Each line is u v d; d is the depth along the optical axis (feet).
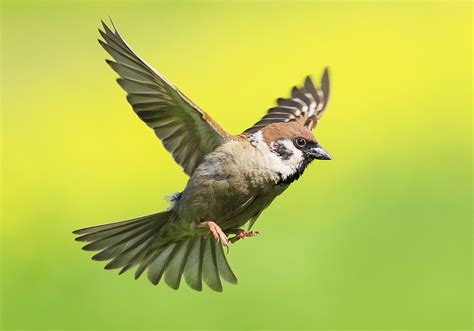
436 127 54.80
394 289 42.86
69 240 47.44
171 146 26.96
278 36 63.00
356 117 55.77
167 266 28.48
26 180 51.21
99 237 27.02
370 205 48.52
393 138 54.24
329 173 51.42
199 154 27.20
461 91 57.52
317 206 48.62
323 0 66.44
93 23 65.72
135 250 27.63
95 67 60.23
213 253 28.78
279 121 32.42
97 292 43.06
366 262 44.60
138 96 26.00
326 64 60.08
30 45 63.10
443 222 47.24
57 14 66.90
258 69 59.36
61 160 52.34
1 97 57.41
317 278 42.96
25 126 54.60
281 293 42.52
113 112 55.26
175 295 42.16
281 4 65.92
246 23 65.36
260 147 27.07
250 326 40.78
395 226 46.80
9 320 41.81
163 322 40.81
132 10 67.51
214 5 67.41
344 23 64.13
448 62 59.77
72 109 56.03
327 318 40.96
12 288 43.73
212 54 61.41
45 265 45.34
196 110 25.98
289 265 44.19
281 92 57.36
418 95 57.21
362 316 41.65
